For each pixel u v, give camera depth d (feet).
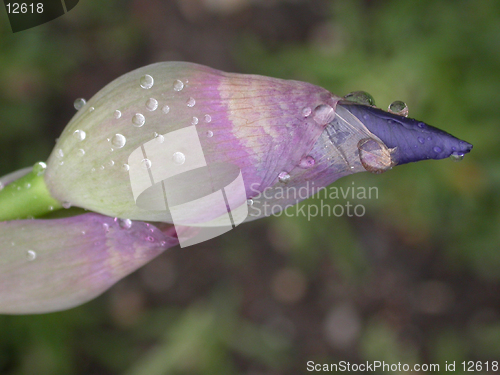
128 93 0.48
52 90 1.03
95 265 0.50
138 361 0.97
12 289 0.50
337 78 0.96
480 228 1.02
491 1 0.93
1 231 0.49
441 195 0.99
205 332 0.99
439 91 0.91
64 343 0.92
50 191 0.50
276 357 1.06
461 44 0.93
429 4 0.96
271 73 1.07
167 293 1.07
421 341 1.08
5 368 0.88
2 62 0.93
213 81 0.48
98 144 0.48
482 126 0.92
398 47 0.95
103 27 1.08
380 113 0.49
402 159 0.49
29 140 0.99
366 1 1.05
